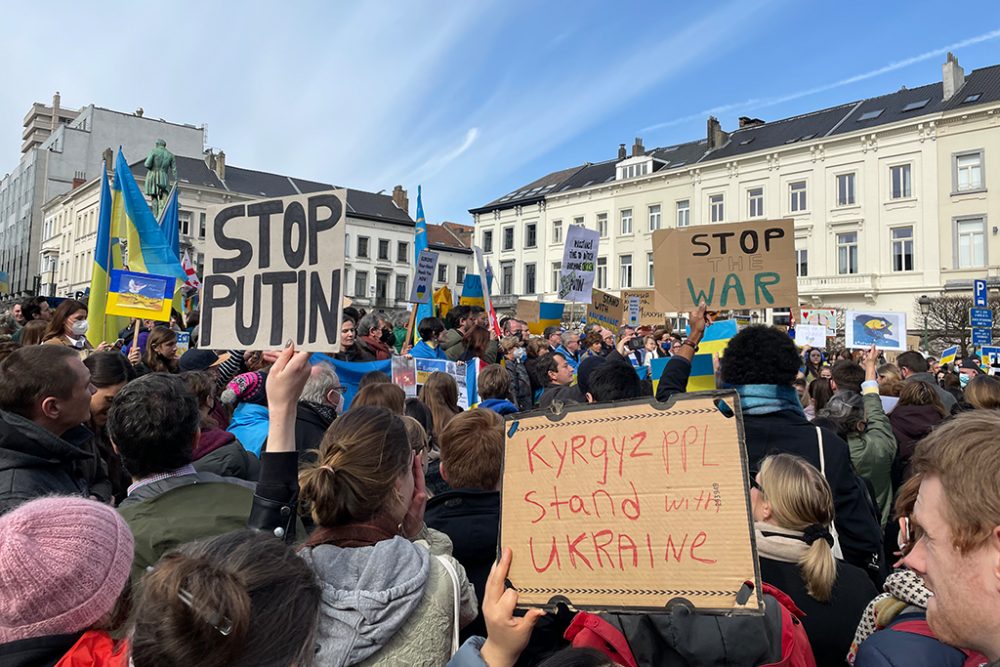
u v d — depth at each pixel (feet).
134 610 4.16
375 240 184.65
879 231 105.81
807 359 32.76
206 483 7.85
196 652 3.52
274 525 6.24
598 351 30.68
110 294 21.12
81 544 4.54
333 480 5.88
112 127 195.00
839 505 9.05
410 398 15.26
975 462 3.65
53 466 8.43
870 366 14.15
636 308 39.29
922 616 5.24
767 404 9.61
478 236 164.14
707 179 123.13
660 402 4.86
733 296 17.07
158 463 7.84
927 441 4.05
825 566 7.39
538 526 4.93
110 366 11.19
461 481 8.47
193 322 29.63
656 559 4.54
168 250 25.95
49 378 8.63
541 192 157.07
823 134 116.57
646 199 131.44
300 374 6.63
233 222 8.84
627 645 5.47
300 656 3.94
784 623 5.79
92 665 4.31
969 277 97.76
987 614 3.57
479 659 4.78
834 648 7.40
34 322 17.30
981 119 97.76
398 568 5.53
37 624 4.33
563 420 5.13
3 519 4.64
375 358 22.09
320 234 8.36
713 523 4.46
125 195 25.39
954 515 3.67
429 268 29.66
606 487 4.82
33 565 4.34
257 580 3.97
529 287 152.46
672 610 4.39
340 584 5.36
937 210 100.78
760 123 136.15
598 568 4.66
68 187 207.92
